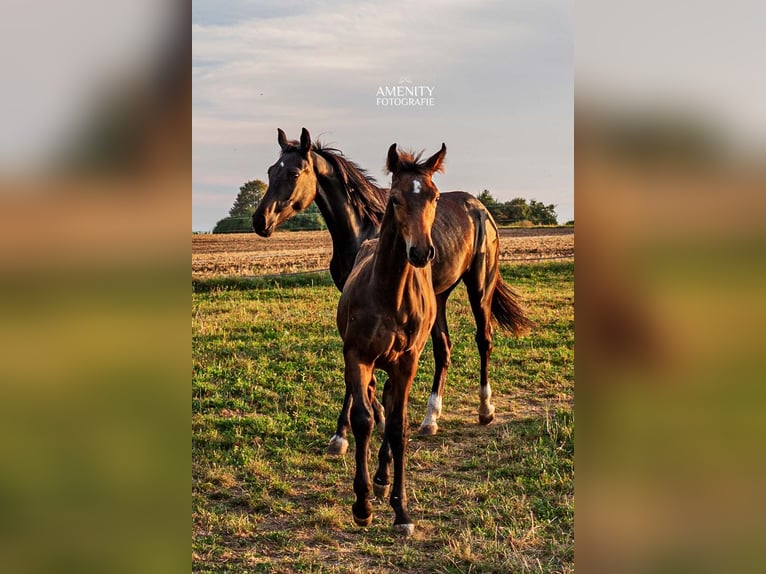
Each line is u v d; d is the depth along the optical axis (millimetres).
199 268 14992
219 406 6797
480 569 4184
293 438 6219
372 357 4461
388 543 4570
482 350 6812
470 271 6902
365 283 4473
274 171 6312
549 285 13148
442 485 5402
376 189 6648
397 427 4645
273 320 9875
